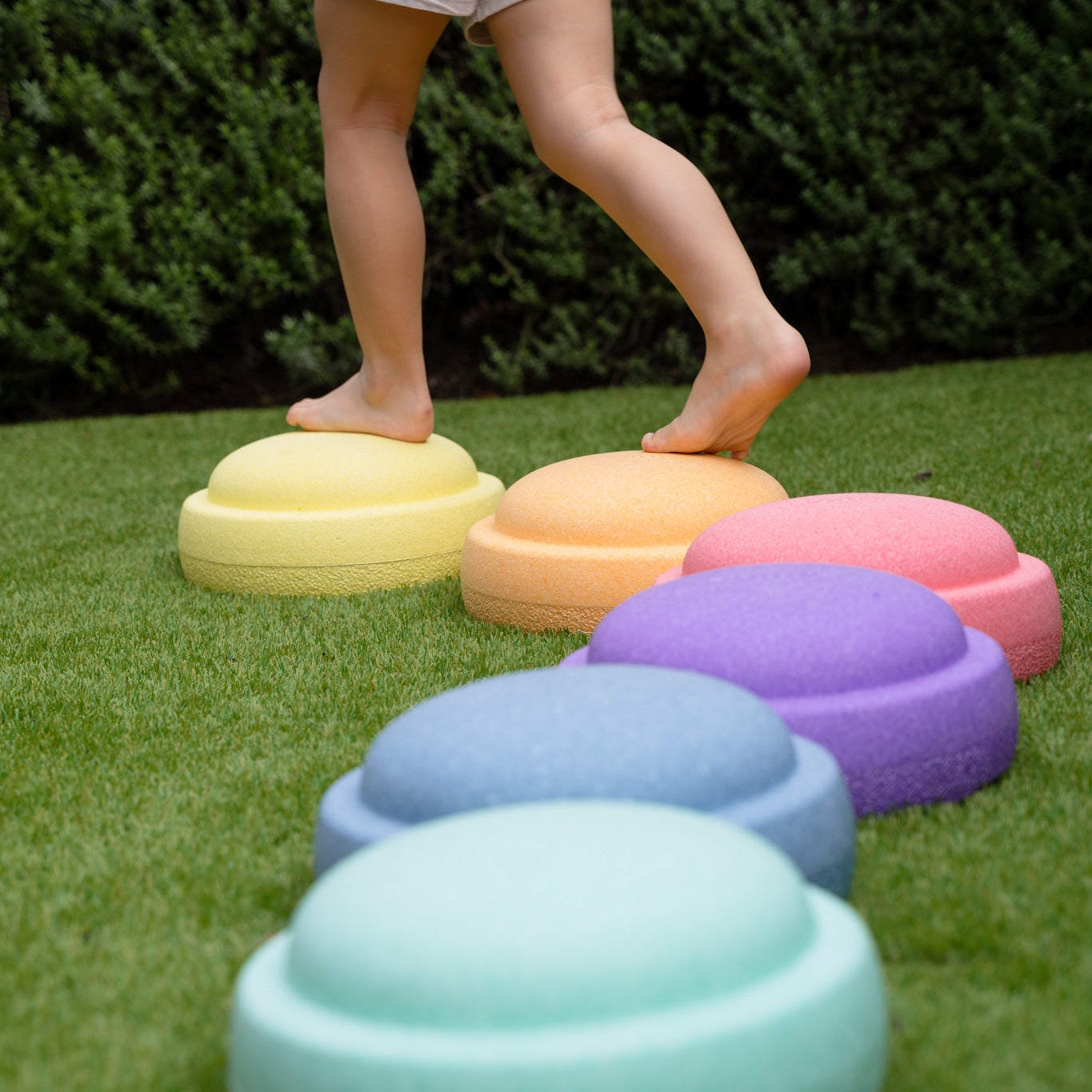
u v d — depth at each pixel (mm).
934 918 1029
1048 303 6160
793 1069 700
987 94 5926
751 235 6340
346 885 789
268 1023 730
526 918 716
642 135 2295
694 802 947
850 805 1058
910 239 6148
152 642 2137
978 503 2861
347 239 2506
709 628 1258
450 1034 687
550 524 2066
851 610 1273
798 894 795
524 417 5125
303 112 5793
